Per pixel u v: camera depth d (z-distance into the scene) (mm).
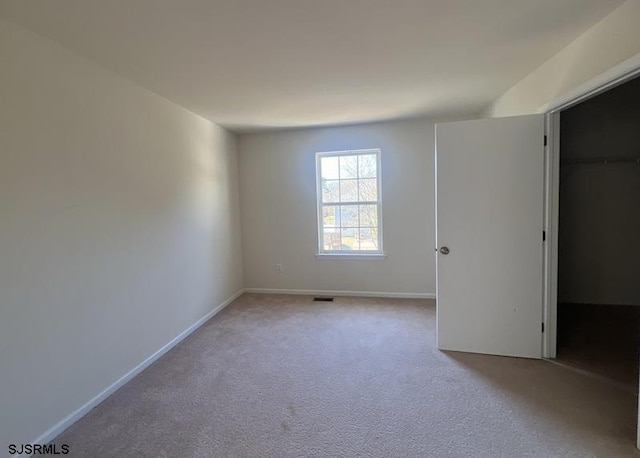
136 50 2104
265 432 1918
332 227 4633
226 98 3090
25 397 1806
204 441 1862
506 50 2279
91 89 2242
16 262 1766
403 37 2047
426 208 4238
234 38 1986
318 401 2199
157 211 2943
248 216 4727
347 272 4547
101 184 2326
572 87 2193
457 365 2621
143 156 2764
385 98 3258
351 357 2799
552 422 1933
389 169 4285
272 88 2861
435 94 3199
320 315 3824
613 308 3771
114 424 2031
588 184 3828
